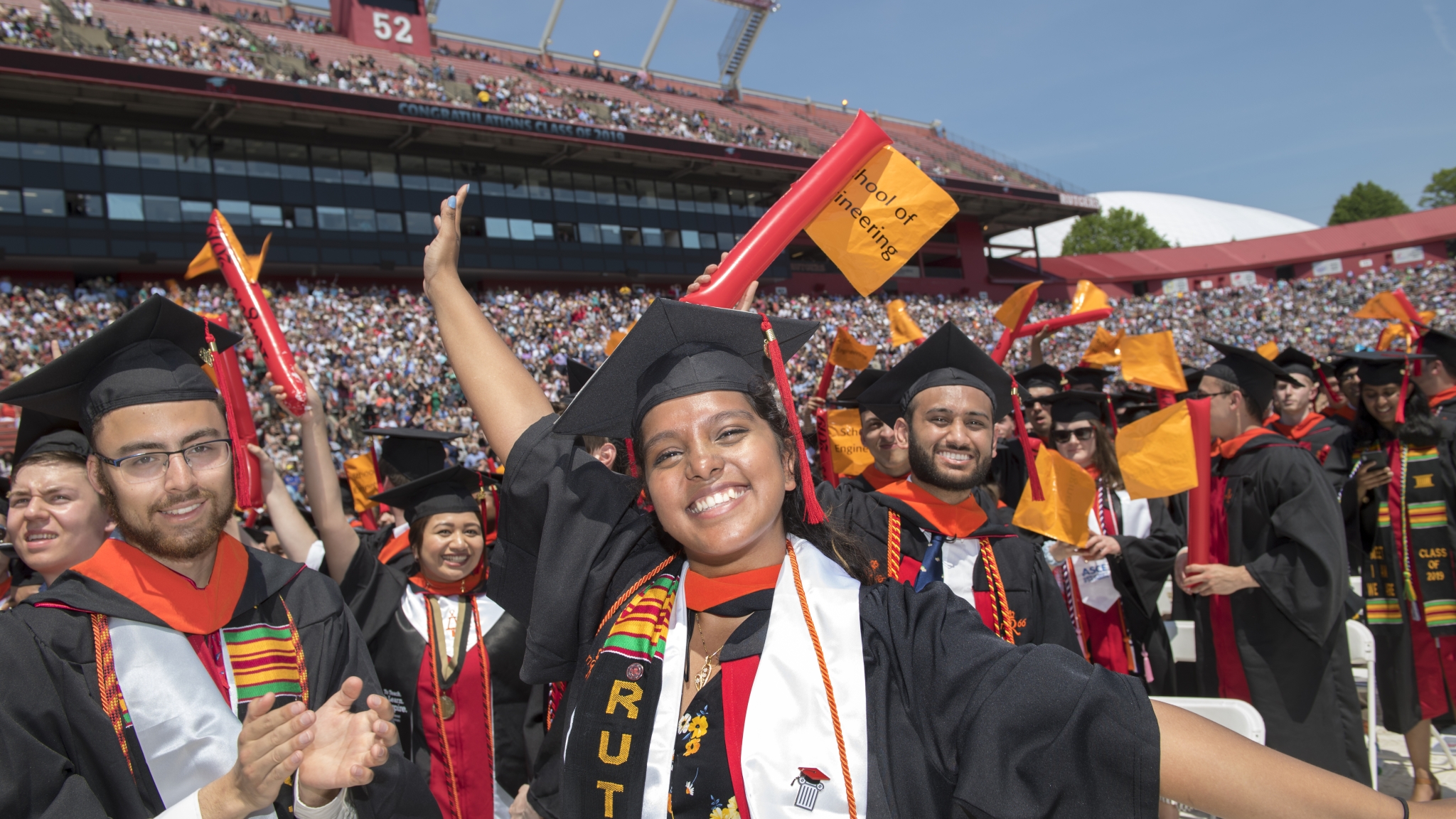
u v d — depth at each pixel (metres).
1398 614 5.32
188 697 1.98
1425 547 5.21
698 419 1.67
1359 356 5.56
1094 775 1.29
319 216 30.78
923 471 3.24
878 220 2.34
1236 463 4.58
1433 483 5.22
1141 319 47.19
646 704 1.63
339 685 2.29
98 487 2.11
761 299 38.16
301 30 38.34
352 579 3.73
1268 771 1.24
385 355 24.95
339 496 3.67
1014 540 3.24
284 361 3.48
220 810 1.61
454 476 4.02
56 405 2.19
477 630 3.94
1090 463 5.15
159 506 2.03
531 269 35.78
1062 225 94.62
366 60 34.97
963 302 46.28
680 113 45.56
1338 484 6.75
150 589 2.07
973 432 3.22
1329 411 9.17
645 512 1.97
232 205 29.11
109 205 26.81
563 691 2.91
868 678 1.50
